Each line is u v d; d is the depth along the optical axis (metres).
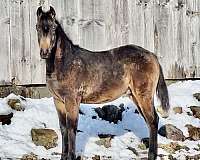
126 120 7.28
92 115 7.26
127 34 8.22
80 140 6.49
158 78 6.14
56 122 6.89
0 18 7.49
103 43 8.07
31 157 5.82
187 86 8.59
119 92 6.01
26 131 6.53
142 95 5.98
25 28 7.64
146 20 8.34
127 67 5.98
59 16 7.80
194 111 7.69
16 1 7.58
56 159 5.89
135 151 6.37
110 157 6.11
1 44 7.51
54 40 5.31
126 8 8.19
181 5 8.64
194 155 6.30
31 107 7.14
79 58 5.65
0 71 7.51
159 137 6.80
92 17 7.99
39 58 7.72
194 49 8.78
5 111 6.79
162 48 8.49
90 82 5.71
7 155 5.87
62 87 5.52
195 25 8.79
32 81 7.69
